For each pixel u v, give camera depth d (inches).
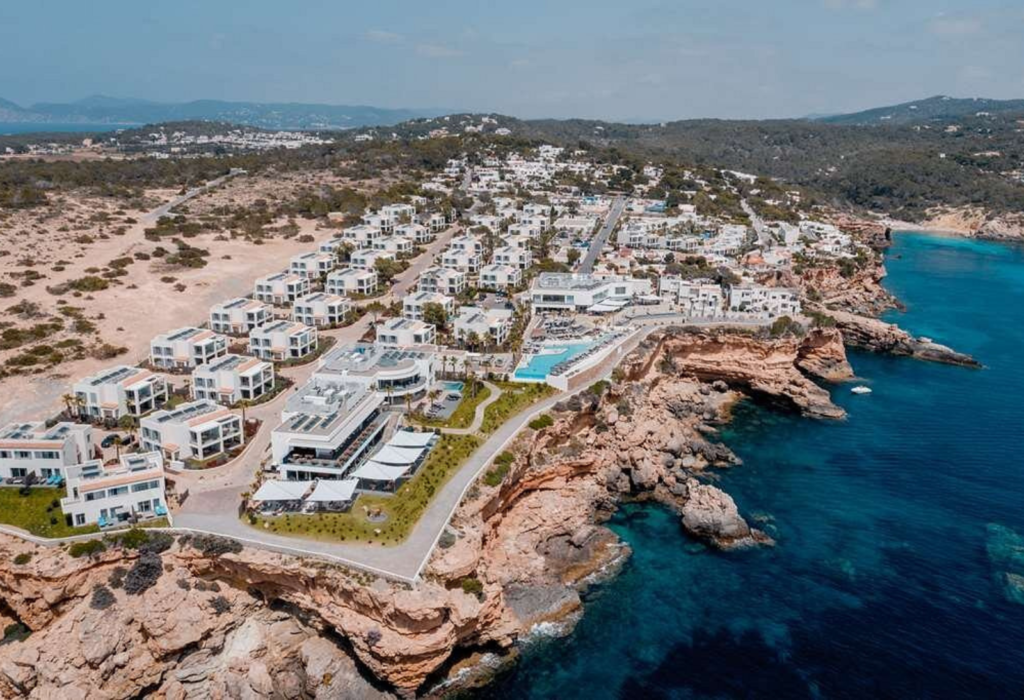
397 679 3230.8
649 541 4527.6
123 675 3174.2
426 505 3882.9
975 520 4653.1
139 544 3472.0
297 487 3900.1
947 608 3846.0
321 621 3440.0
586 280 7810.0
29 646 3152.1
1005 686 3334.2
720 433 6003.9
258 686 3314.5
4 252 7795.3
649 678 3420.3
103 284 7253.9
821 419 6259.8
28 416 5004.9
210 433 4404.5
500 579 3983.8
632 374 5910.4
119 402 4936.0
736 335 6643.7
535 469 4574.3
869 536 4490.7
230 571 3476.9
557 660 3535.9
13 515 3730.3
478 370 5826.8
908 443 5772.6
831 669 3457.2
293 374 5871.1
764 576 4138.8
